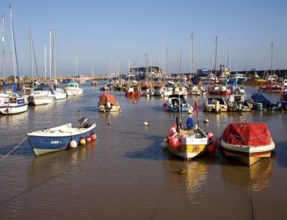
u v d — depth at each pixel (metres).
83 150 24.75
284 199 15.52
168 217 13.89
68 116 44.72
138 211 14.46
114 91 104.75
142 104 61.38
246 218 13.71
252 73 160.62
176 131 24.91
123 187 17.25
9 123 38.31
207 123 37.38
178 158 22.38
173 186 17.31
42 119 41.81
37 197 16.08
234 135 21.44
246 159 20.25
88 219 13.80
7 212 14.52
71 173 19.58
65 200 15.70
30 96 58.53
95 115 45.69
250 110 47.31
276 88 80.06
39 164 21.34
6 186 17.56
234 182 17.78
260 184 17.45
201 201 15.42
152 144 26.67
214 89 77.12
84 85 156.88
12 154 23.73
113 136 30.00
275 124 35.97
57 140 23.62
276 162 21.19
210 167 20.28
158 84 99.31
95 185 17.58
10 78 83.81
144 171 19.80
